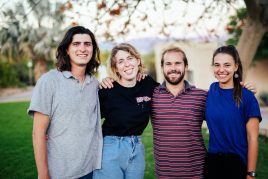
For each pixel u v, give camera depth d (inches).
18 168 235.0
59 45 118.4
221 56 119.6
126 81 131.3
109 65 134.0
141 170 128.7
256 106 115.0
